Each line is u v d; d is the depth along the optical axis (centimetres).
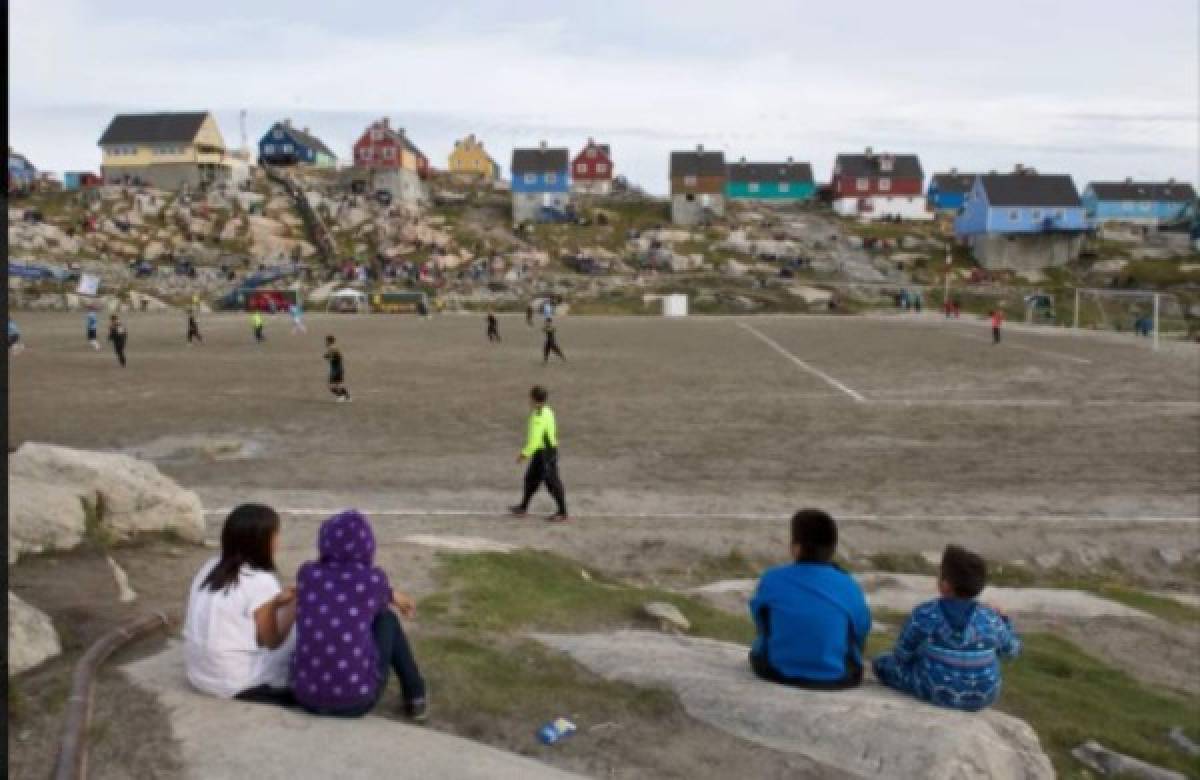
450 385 2939
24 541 870
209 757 502
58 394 2695
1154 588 1289
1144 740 775
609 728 611
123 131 11212
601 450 1956
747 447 1991
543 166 11388
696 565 1283
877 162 12900
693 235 10462
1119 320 7275
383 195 10956
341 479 1673
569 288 8212
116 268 8306
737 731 605
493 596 930
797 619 647
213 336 4888
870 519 1466
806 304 7688
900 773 544
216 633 573
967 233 10481
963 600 634
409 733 548
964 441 2061
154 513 1042
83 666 606
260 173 11788
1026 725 634
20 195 10062
